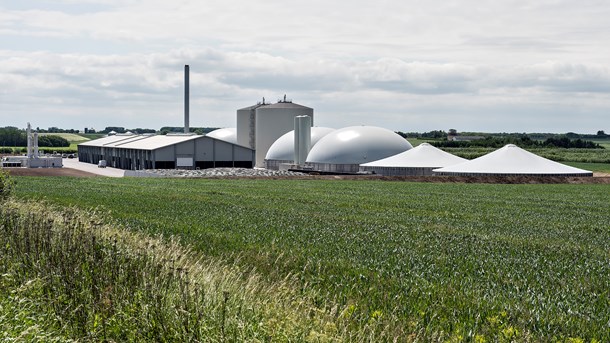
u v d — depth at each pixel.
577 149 193.00
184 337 10.59
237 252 22.06
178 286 12.75
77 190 57.44
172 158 113.88
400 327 12.38
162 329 10.86
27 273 13.84
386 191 64.62
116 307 11.85
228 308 11.79
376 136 117.50
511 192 65.81
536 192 66.31
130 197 48.75
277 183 76.88
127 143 134.50
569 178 88.06
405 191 65.06
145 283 12.58
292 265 19.72
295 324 11.01
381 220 35.75
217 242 24.55
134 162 122.00
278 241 25.47
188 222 31.88
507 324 13.05
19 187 60.75
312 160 117.62
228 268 18.17
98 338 10.93
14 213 21.09
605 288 17.28
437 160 106.00
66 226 18.55
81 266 13.84
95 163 145.62
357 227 31.67
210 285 13.08
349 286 16.61
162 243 21.70
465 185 76.81
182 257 16.69
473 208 46.59
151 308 11.43
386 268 19.61
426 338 11.95
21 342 10.15
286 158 127.94
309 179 89.25
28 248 15.46
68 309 11.91
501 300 15.30
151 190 59.31
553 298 15.74
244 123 148.38
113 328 11.18
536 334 12.52
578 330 12.95
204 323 10.86
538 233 31.56
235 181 80.19
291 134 132.38
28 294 12.66
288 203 47.03
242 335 10.48
